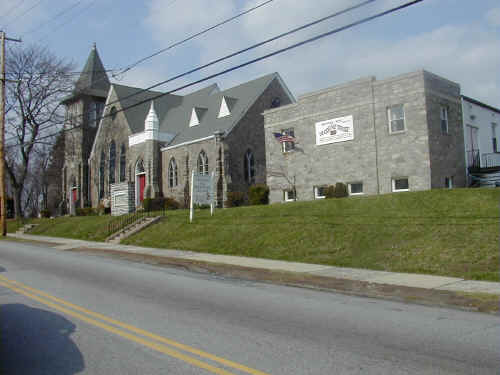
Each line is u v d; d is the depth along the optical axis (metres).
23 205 80.62
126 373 5.28
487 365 5.53
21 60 43.44
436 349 6.16
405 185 22.89
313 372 5.27
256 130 37.28
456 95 24.80
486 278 11.14
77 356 5.93
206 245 19.48
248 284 11.77
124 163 46.12
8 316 8.17
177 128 43.22
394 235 15.42
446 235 14.38
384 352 6.04
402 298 9.66
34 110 45.25
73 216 40.47
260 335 6.87
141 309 8.70
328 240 16.50
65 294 10.23
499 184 23.70
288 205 22.20
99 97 54.28
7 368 5.54
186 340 6.61
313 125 26.69
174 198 38.84
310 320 7.84
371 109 24.03
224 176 34.41
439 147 22.77
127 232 25.20
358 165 24.47
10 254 19.53
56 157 55.22
